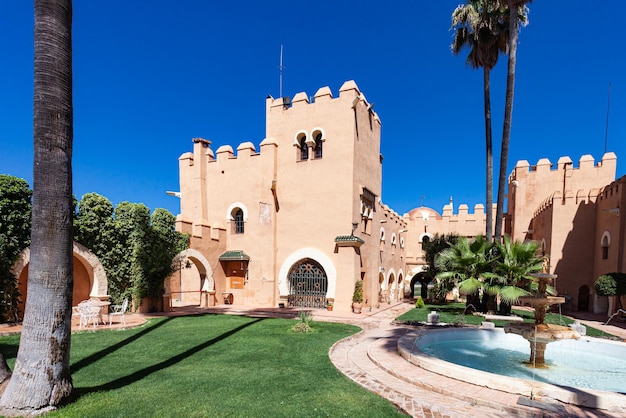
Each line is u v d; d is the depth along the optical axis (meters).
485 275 17.59
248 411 5.37
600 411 5.66
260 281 21.33
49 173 5.22
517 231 30.94
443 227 35.00
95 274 14.90
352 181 19.77
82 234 14.61
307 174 21.06
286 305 20.81
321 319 16.19
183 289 23.39
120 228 15.98
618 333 14.41
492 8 20.28
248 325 13.37
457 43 22.09
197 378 6.93
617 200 20.23
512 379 6.58
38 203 5.18
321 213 20.42
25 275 14.22
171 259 17.78
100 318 13.65
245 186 22.69
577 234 24.08
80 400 5.48
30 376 5.02
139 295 16.38
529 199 30.84
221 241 22.34
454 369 7.17
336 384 6.88
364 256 21.19
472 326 14.02
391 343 10.80
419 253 35.19
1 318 11.64
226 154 23.58
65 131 5.38
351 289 18.94
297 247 21.00
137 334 11.38
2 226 11.64
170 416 5.07
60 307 5.27
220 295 21.86
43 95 5.18
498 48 21.86
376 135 24.16
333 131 20.48
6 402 4.92
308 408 5.58
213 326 13.07
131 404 5.44
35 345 5.08
